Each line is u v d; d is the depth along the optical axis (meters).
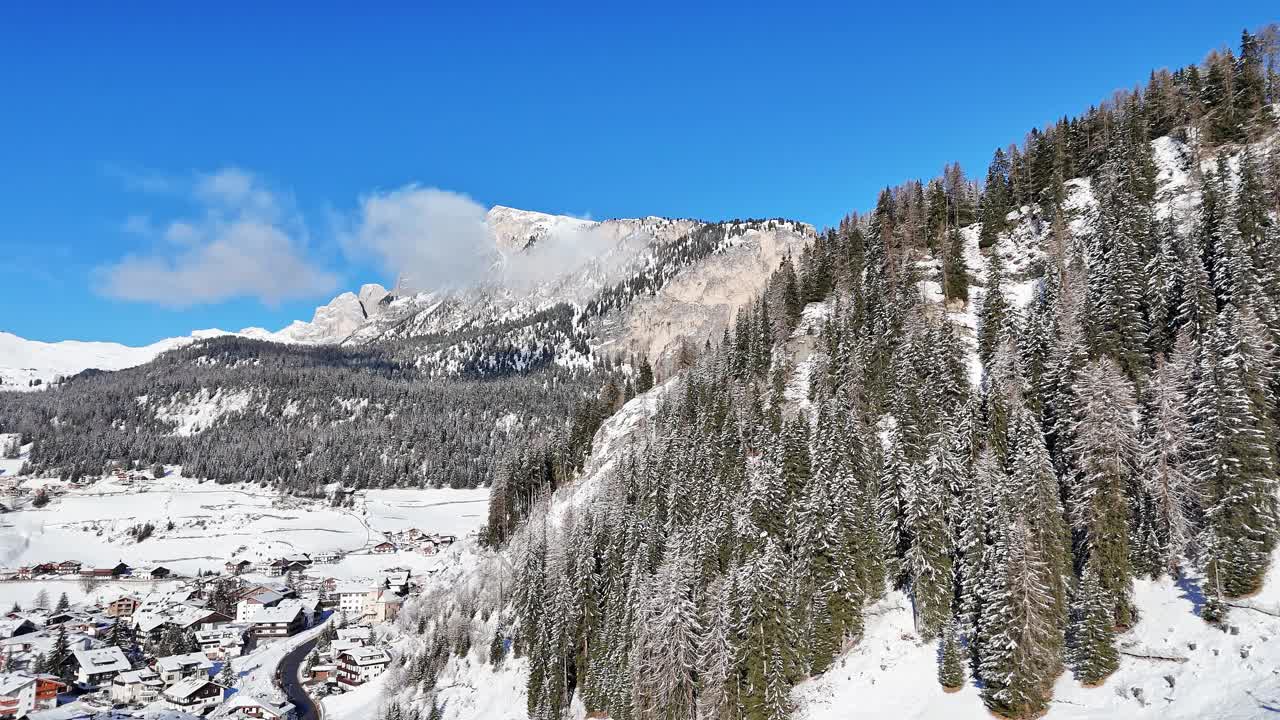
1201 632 54.47
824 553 73.88
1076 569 63.69
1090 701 54.50
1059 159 127.75
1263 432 58.09
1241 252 76.19
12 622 172.88
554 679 90.81
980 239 127.88
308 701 133.75
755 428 106.69
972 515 65.69
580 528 110.81
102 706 135.75
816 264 146.38
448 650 123.62
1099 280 87.75
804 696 68.94
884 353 102.62
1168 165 115.38
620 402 194.50
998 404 77.62
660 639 73.50
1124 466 62.53
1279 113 108.88
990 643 58.59
